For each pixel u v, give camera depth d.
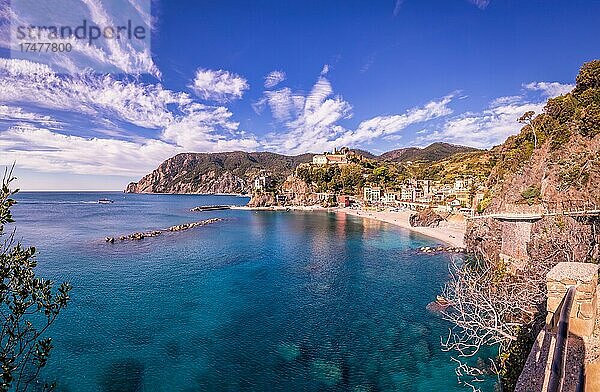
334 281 52.88
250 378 26.44
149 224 133.00
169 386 25.42
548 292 11.43
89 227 119.12
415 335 33.03
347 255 75.00
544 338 10.90
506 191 55.97
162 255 72.81
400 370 27.20
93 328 34.91
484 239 56.75
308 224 142.25
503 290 27.53
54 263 63.59
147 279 53.34
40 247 79.12
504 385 20.11
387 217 164.12
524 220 35.75
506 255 40.25
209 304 42.22
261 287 49.66
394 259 70.06
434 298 43.50
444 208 138.12
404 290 47.41
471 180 146.00
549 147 53.06
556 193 38.50
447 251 76.69
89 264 63.16
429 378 25.97
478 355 28.70
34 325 34.59
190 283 51.44
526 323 20.88
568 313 8.89
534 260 29.89
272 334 33.75
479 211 74.56
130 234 102.19
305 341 32.22
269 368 27.73
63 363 28.19
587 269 11.52
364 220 159.00
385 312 39.00
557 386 6.63
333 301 43.22
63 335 33.09
